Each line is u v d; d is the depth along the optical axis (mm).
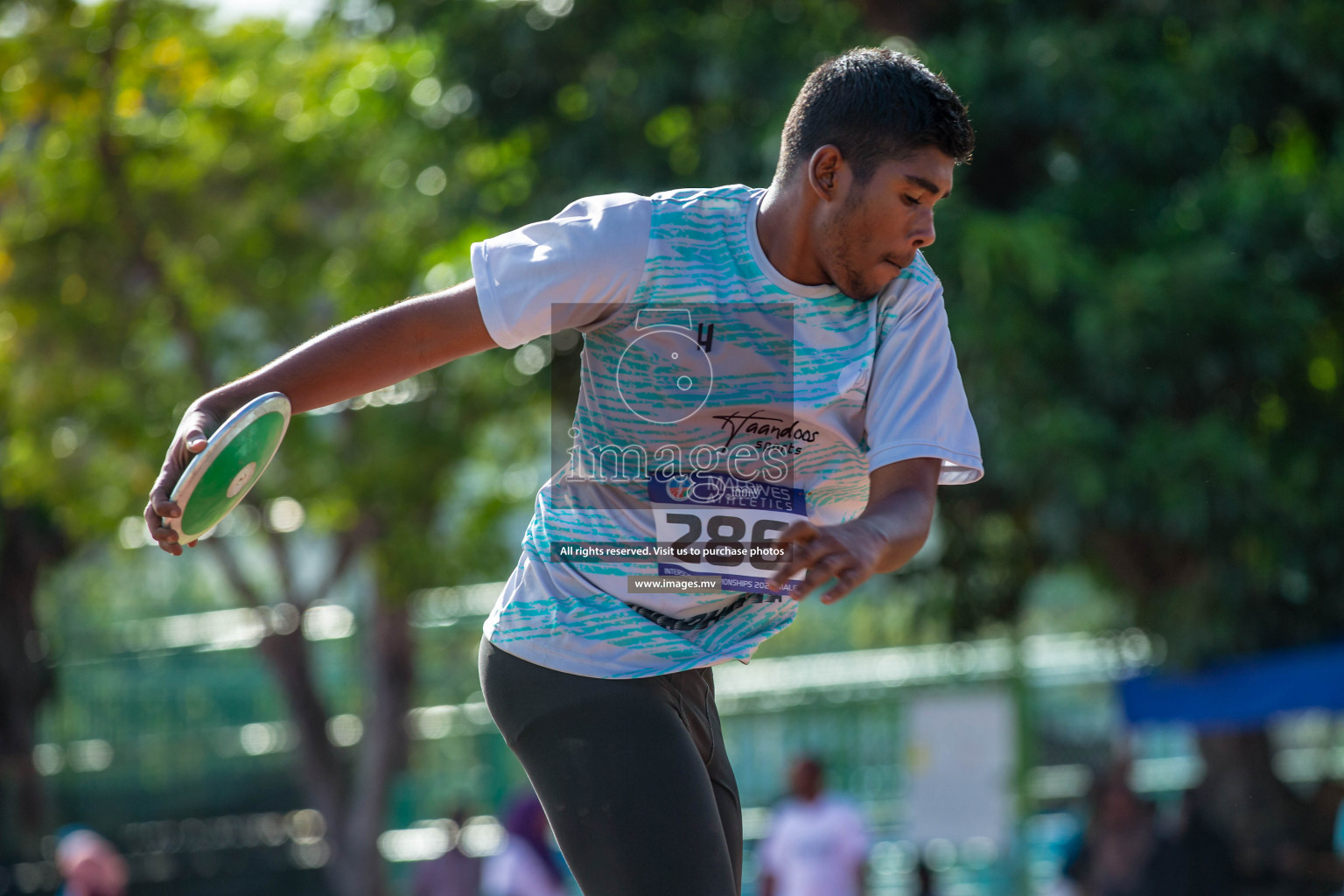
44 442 30219
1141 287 21312
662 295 5293
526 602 5477
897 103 5043
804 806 23969
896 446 5266
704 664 5359
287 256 29203
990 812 26688
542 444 30328
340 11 29391
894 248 5145
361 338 5141
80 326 28719
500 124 26500
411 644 32906
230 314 30547
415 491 28656
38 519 38781
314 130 28984
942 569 28094
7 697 39562
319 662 43156
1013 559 27719
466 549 30453
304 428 28547
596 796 5152
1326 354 23734
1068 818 32750
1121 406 22531
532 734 5328
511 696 5402
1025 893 26984
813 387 5340
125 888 40906
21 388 29328
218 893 42062
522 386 28438
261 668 44938
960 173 24297
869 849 24297
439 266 25078
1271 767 27062
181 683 44188
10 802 39656
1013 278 21781
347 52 28391
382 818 32219
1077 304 22016
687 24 25328
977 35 23953
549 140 25969
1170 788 35344
